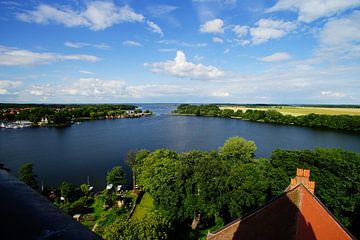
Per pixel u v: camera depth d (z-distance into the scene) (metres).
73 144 108.19
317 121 162.12
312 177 42.03
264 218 19.09
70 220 2.64
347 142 107.31
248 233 18.98
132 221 29.16
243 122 196.25
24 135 135.75
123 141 114.19
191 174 39.91
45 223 2.44
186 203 37.88
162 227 30.70
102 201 49.41
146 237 26.92
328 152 52.16
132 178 65.62
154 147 100.50
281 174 43.59
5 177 3.64
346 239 17.17
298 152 50.62
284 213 18.91
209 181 37.78
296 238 17.08
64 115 194.12
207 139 116.69
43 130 156.75
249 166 47.47
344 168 45.03
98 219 42.25
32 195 3.11
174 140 115.12
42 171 70.06
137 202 49.94
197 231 38.84
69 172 69.44
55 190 54.53
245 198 36.62
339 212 38.75
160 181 40.41
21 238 2.10
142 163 59.22
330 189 39.19
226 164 44.31
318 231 17.56
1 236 2.08
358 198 40.38
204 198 37.16
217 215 37.72
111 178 55.38
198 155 46.41
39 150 96.00
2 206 2.63
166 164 46.84
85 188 52.59
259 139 115.31
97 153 90.88
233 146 69.19
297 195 20.00
